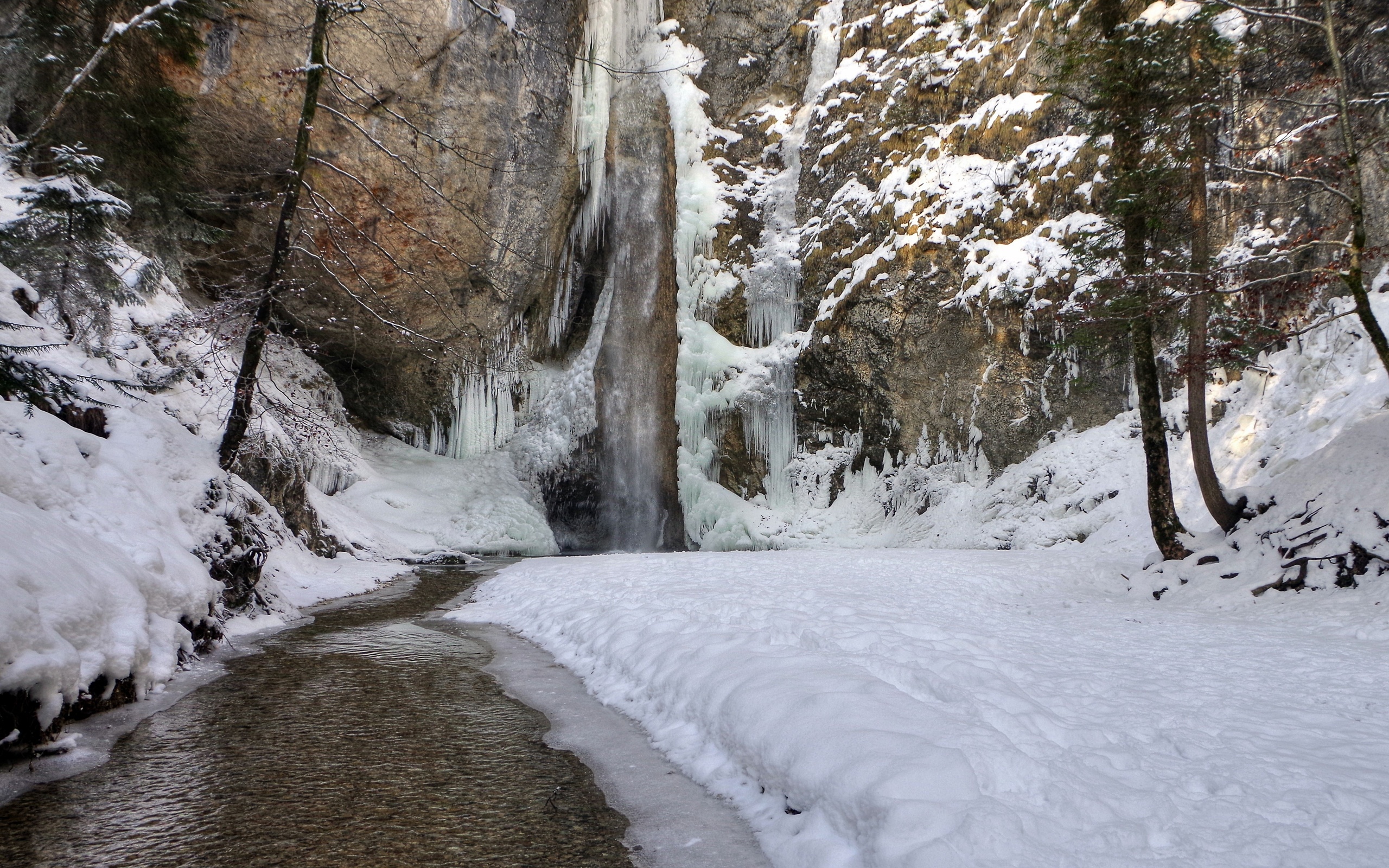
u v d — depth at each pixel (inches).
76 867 116.4
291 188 382.6
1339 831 113.0
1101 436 690.2
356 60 634.8
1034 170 741.3
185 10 349.1
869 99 864.9
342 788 153.7
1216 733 156.5
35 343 281.9
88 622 193.2
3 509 192.9
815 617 274.2
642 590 381.4
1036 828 112.0
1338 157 353.4
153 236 433.7
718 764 163.6
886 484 840.9
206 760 167.8
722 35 941.2
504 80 737.6
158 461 310.8
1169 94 385.1
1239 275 402.3
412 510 723.4
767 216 933.2
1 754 158.2
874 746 134.5
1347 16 465.4
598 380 869.8
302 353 735.1
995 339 754.2
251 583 347.3
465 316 788.6
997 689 175.8
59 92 353.4
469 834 133.0
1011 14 785.6
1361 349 536.1
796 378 889.5
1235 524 401.4
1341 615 301.9
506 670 263.9
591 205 869.8
